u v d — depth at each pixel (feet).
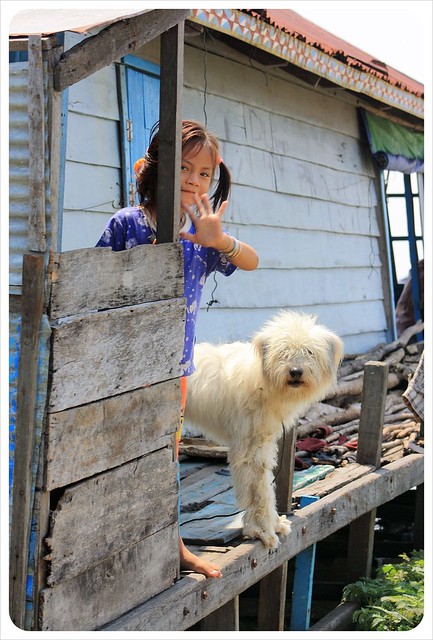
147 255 10.09
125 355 9.73
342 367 28.63
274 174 26.86
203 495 15.60
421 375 18.60
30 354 8.57
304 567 16.24
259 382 13.65
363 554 18.37
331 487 16.66
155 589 10.66
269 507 13.50
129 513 10.04
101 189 18.48
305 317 14.74
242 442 13.69
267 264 26.48
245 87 25.07
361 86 28.30
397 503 23.84
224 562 12.15
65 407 8.85
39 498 8.70
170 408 10.72
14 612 8.71
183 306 10.77
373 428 18.57
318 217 30.09
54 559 8.86
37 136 8.43
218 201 12.36
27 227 8.64
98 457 9.43
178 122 10.39
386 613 16.26
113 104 18.83
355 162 33.50
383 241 36.01
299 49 23.81
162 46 10.34
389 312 36.29
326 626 16.19
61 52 8.54
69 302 8.86
